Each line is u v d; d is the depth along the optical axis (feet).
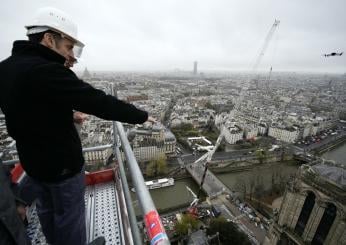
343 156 418.10
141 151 321.52
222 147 398.21
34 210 28.35
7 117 13.23
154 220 11.01
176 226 174.29
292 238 116.16
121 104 14.49
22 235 11.92
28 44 13.94
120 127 23.09
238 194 238.48
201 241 150.41
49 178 15.15
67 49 16.24
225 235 158.10
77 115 24.34
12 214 11.31
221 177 289.12
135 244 13.60
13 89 12.24
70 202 16.76
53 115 13.24
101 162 197.77
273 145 432.25
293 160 363.97
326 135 547.90
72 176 16.37
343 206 91.15
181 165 314.76
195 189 253.65
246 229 181.06
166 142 341.41
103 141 223.51
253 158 354.33
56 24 14.74
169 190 249.75
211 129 516.73
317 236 105.29
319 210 101.71
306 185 109.09
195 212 197.77
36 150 14.05
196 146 390.42
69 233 17.35
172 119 527.81
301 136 508.53
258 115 636.48
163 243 9.76
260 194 238.27
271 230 133.69
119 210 29.09
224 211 205.05
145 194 12.67
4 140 67.05
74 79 13.19
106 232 26.14
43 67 12.29
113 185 34.68
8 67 12.94
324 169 107.55
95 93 13.35
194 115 587.27
